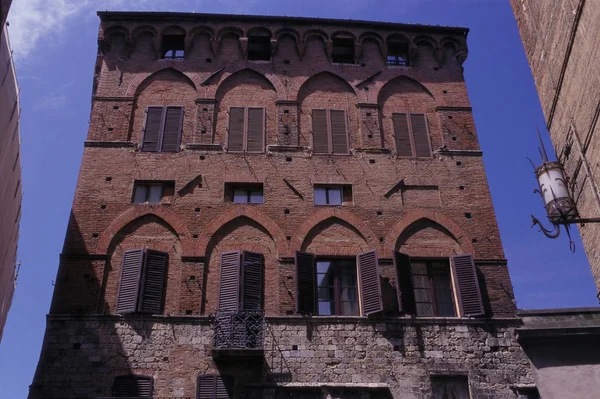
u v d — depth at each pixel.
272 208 26.42
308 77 30.80
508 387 22.47
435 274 25.58
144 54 30.97
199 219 25.83
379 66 31.69
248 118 29.28
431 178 27.94
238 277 24.05
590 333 21.39
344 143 28.89
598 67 22.08
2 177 30.42
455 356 23.06
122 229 25.38
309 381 22.22
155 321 23.02
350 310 24.44
